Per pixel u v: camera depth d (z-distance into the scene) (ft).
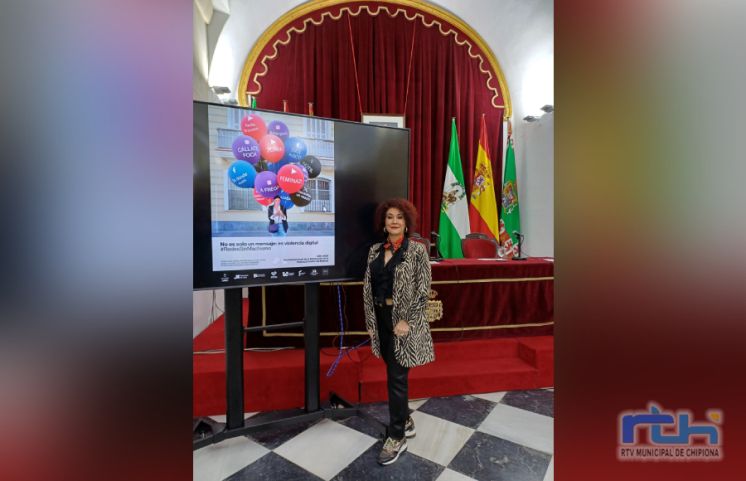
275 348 7.51
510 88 14.57
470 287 8.30
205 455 5.26
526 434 5.82
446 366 7.66
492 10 13.20
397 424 5.11
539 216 13.75
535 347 7.72
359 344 7.76
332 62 13.25
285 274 5.52
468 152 14.21
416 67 13.75
